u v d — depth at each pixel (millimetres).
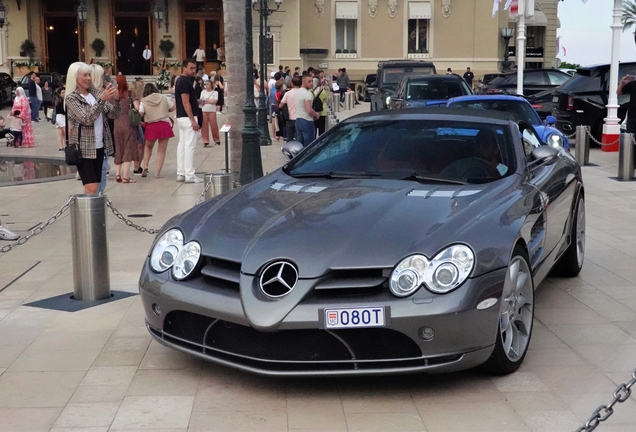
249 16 11406
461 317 4227
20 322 5895
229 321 4410
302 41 44906
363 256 4340
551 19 49594
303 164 5980
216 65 42562
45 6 41656
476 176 5430
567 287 6715
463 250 4355
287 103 18203
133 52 42281
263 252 4469
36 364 5047
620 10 17375
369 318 4199
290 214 4867
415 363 4320
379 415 4254
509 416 4230
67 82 8672
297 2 41938
